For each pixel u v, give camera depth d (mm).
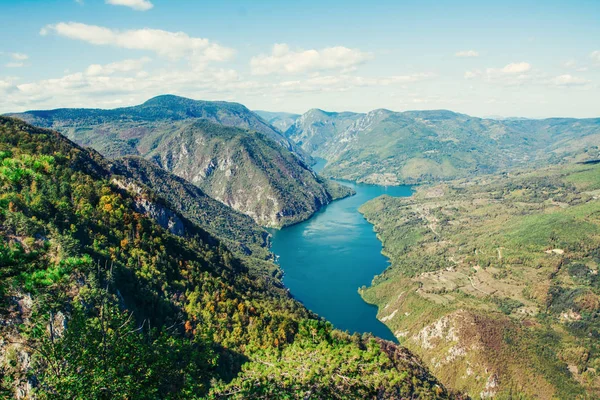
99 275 85250
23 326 37281
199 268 153250
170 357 39906
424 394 119375
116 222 140125
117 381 33375
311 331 57625
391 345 146250
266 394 43844
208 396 42969
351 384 46938
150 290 113938
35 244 71438
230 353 95438
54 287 39656
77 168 166625
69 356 33656
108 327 37531
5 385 35375
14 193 95125
